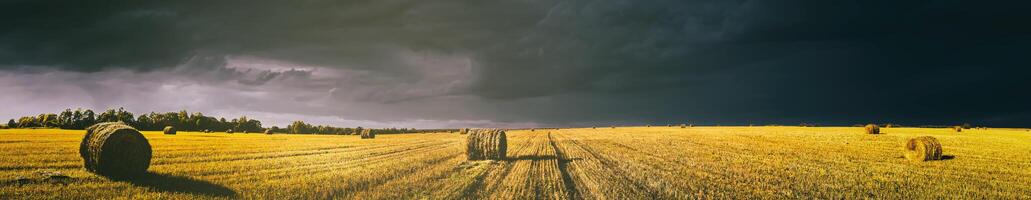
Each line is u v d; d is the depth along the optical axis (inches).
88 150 540.4
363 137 1871.3
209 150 924.6
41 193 409.7
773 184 516.1
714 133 1809.8
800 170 631.8
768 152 916.0
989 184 531.8
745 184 513.0
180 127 3420.3
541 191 467.5
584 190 473.4
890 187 502.6
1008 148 1021.8
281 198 414.0
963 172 628.4
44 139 1139.9
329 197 426.6
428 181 518.6
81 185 458.6
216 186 468.1
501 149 794.8
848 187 500.1
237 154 848.9
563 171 619.5
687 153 899.4
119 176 530.3
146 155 563.5
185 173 563.5
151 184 477.4
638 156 837.2
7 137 1210.6
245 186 469.4
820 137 1443.2
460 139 1678.2
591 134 1950.1
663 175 577.6
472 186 493.4
